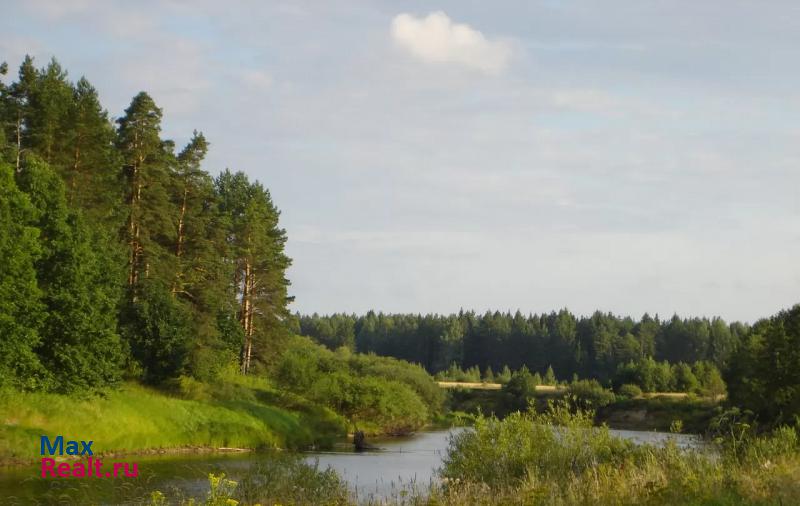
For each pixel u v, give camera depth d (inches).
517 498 528.1
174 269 2150.6
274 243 3154.5
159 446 1608.0
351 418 2812.5
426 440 2578.7
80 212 1647.4
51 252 1560.0
